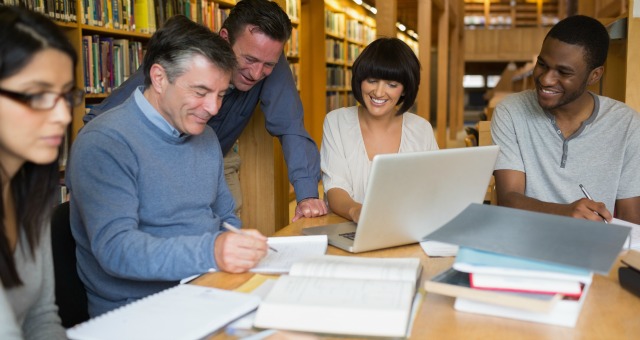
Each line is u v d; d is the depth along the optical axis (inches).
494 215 55.1
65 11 120.2
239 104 107.0
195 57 64.2
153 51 66.7
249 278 56.2
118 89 94.8
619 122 85.0
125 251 59.3
